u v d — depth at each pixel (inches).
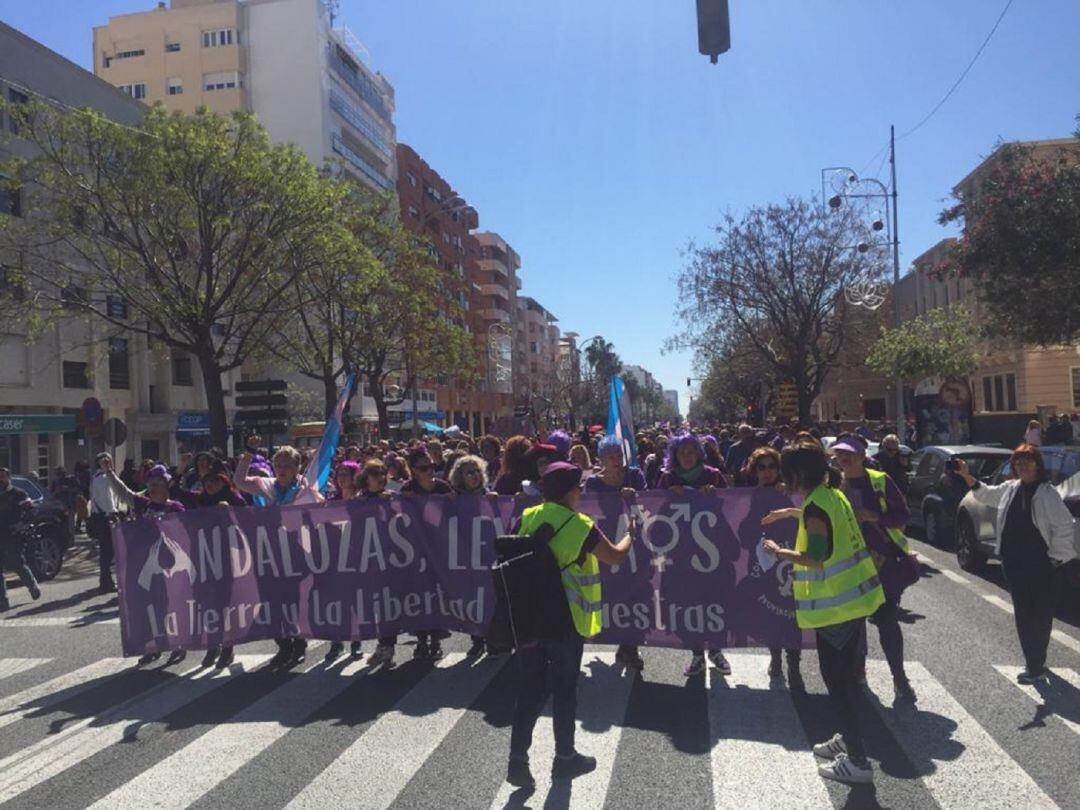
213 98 2117.4
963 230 668.7
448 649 313.9
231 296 909.8
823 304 1349.7
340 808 176.2
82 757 211.5
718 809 170.9
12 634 367.6
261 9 2114.9
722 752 200.4
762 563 206.2
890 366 1135.0
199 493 361.7
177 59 2134.6
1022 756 194.7
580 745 207.2
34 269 1011.3
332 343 1097.4
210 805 179.8
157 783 192.5
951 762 191.9
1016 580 248.8
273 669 291.0
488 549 289.6
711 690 250.4
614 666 278.2
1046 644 246.5
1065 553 239.6
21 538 444.1
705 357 1594.5
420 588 293.6
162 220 808.9
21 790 191.8
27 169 859.4
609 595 273.1
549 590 184.2
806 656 289.3
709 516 267.7
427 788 185.2
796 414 1330.0
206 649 299.0
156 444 1434.5
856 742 182.9
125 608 302.0
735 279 1337.4
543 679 188.2
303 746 212.8
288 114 2098.9
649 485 477.1
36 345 1155.9
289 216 822.5
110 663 308.0
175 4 2265.0
